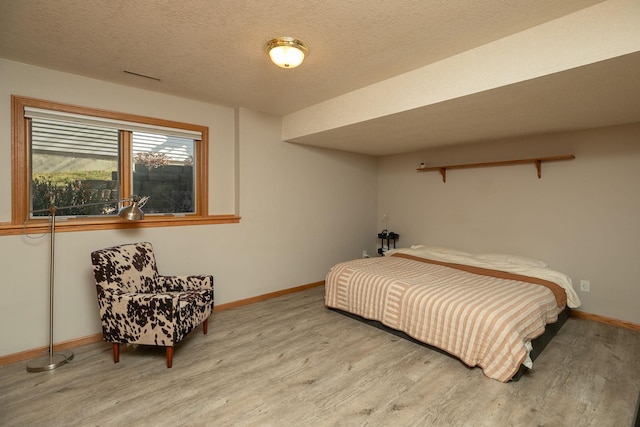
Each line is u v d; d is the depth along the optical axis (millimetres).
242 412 1841
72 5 1725
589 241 3297
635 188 3021
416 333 2617
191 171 3494
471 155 4188
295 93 3146
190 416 1804
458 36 2047
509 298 2492
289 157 4113
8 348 2406
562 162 3453
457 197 4359
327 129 3371
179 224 3248
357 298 3156
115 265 2463
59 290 2611
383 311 2902
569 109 2602
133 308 2291
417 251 4191
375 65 2482
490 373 2166
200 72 2631
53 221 2383
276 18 1847
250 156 3732
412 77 2584
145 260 2762
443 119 2920
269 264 3971
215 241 3502
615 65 1772
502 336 2133
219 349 2604
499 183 3947
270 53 2145
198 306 2635
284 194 4086
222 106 3605
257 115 3770
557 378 2170
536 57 1939
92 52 2283
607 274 3193
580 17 1776
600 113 2711
